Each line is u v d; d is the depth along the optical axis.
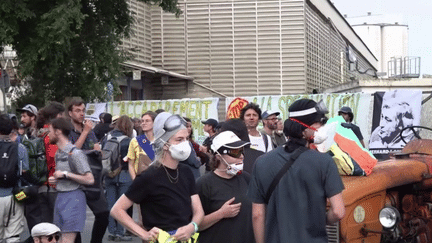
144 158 8.40
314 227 4.51
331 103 16.52
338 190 4.51
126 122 10.01
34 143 7.50
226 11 29.89
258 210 4.74
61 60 19.14
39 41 18.61
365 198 6.12
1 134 7.63
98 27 20.92
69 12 18.08
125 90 27.50
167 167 4.81
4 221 7.67
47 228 6.77
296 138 4.65
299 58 29.56
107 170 9.76
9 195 7.63
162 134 4.78
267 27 29.70
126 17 22.00
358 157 6.23
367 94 16.11
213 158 5.29
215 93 29.95
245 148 6.52
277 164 4.64
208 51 29.94
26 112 8.88
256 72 29.80
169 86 30.11
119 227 10.04
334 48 40.16
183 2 29.98
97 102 21.77
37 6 19.27
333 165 4.56
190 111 18.72
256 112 7.65
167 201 4.77
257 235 4.75
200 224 5.15
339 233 5.93
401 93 15.51
